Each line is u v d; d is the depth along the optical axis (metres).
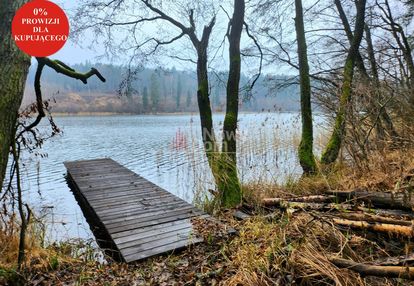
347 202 3.06
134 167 9.52
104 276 2.51
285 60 7.21
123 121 32.75
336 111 5.06
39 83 2.32
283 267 2.05
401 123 4.82
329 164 4.95
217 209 4.32
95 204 4.70
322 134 7.36
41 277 2.45
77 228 4.43
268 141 7.75
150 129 22.47
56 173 8.59
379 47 7.38
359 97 4.61
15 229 2.98
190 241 3.12
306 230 2.38
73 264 2.77
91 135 18.69
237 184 4.49
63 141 15.96
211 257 2.68
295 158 6.92
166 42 5.82
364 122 4.63
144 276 2.46
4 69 1.54
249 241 2.72
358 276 1.84
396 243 2.13
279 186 4.73
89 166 8.54
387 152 4.28
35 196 6.30
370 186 3.35
